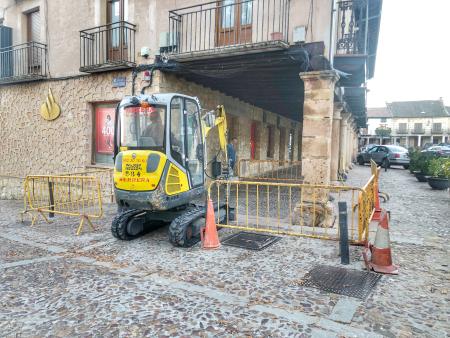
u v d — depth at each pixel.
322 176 7.49
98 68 10.28
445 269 4.82
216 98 12.35
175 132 6.13
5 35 13.17
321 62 7.51
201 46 9.55
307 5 7.77
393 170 23.00
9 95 13.19
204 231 6.10
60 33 11.80
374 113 70.94
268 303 3.85
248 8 8.99
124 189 5.94
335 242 6.07
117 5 10.84
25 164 12.89
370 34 13.86
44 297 4.05
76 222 8.09
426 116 66.69
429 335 3.22
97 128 11.32
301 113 19.64
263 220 7.72
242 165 14.72
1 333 3.31
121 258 5.43
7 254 5.74
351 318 3.51
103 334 3.28
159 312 3.68
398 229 7.02
